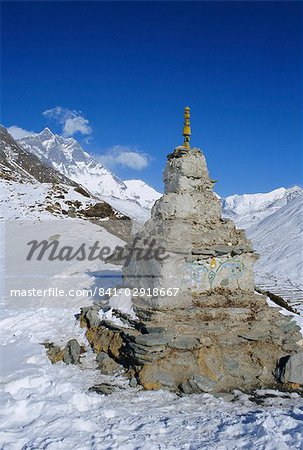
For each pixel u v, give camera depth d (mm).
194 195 13258
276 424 8156
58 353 12234
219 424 8461
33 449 7281
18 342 13109
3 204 37938
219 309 12000
